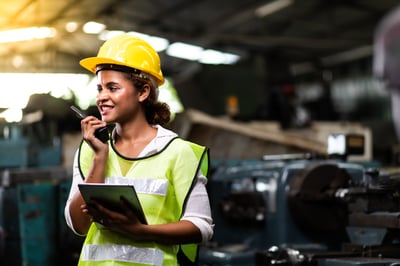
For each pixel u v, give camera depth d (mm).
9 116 5629
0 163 5344
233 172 3877
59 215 4449
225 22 10984
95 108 6301
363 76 12438
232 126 5801
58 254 4449
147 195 1720
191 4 10008
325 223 3271
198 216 1733
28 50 10727
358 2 10094
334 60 13164
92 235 1793
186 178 1738
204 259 3436
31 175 4836
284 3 10109
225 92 9430
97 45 11383
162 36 11258
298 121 6891
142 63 1802
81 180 1806
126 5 9898
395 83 841
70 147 5680
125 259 1716
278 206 3371
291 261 2719
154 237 1667
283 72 12836
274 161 4254
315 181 3250
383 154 6484
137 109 1811
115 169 1771
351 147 3836
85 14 9727
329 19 11070
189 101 8867
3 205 4637
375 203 2838
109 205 1638
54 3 8828
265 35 11898
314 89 13328
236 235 3779
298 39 11781
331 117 10086
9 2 8258
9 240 4602
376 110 11875
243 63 12312
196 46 11953
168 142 1772
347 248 2846
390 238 2766
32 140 5547
